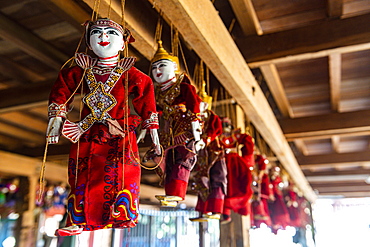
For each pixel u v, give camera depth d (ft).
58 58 9.07
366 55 10.64
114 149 4.19
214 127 6.97
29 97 10.06
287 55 8.55
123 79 4.30
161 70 5.94
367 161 19.61
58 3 6.90
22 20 8.30
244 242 9.21
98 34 4.19
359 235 41.96
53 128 3.93
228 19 9.44
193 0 5.52
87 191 3.96
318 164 20.40
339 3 8.21
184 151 5.86
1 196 12.94
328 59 10.52
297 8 8.64
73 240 15.83
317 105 14.60
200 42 6.07
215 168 7.27
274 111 15.49
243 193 7.82
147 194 17.35
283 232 27.40
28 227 12.12
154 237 19.97
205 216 7.11
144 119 4.44
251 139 8.52
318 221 43.57
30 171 12.48
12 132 15.61
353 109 15.12
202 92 7.30
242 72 8.24
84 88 4.31
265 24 9.30
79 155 4.14
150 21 6.75
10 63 10.19
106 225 3.98
